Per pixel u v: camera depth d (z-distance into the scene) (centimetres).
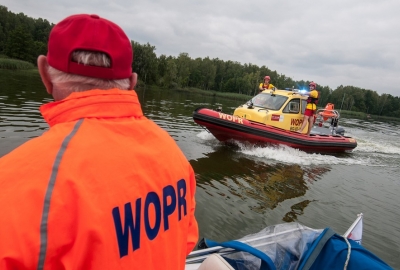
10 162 70
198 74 7544
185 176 99
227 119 802
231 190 521
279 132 860
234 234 384
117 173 74
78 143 73
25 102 1054
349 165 845
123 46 85
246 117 911
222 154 743
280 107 912
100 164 73
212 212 429
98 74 82
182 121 1140
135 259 75
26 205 65
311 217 465
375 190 645
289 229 258
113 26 86
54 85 86
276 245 240
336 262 221
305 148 917
